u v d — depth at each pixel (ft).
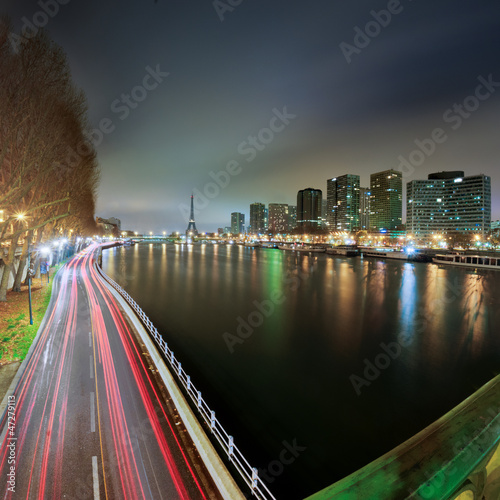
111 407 40.16
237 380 68.23
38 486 27.40
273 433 50.52
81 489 27.27
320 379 70.03
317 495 21.39
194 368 72.95
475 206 558.56
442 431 25.95
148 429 35.91
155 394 43.75
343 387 66.69
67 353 57.82
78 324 76.54
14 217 79.00
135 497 26.78
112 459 31.09
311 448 46.98
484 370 76.74
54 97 71.15
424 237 608.60
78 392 43.73
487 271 268.62
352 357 83.10
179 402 39.81
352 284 199.93
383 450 47.19
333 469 42.65
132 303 97.96
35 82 64.08
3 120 59.98
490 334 103.35
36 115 65.77
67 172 97.45
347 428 52.49
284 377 70.38
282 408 57.93
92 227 373.40
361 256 454.81
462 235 516.32
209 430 36.22
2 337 61.93
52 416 37.78
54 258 200.64
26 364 51.93
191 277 219.61
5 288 90.79
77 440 33.58
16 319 74.54
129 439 34.06
